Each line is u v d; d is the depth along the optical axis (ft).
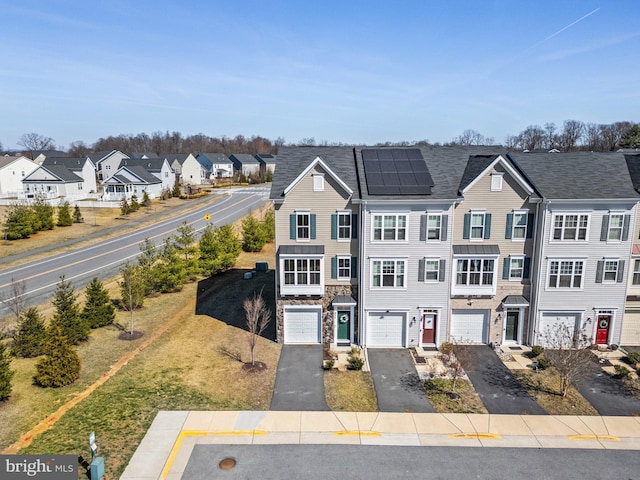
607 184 90.27
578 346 81.00
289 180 92.68
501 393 75.41
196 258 136.46
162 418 64.23
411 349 92.12
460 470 55.57
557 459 58.08
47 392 68.74
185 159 396.78
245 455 57.52
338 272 91.40
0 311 104.78
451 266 90.43
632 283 92.43
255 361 84.53
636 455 59.21
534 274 91.30
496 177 88.74
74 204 249.96
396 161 95.91
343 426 64.64
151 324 99.45
